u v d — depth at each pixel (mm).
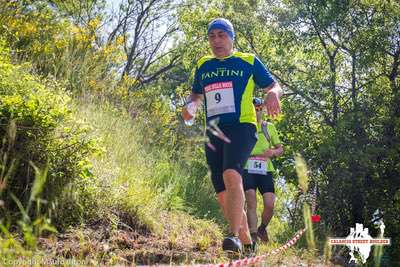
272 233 9594
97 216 5793
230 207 4746
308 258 6125
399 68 13211
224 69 5129
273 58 14750
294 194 11906
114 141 8016
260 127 7613
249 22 14805
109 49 12375
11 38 10219
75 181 5691
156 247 5637
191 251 5633
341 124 12023
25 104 5551
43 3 12812
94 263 4215
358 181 11742
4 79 6074
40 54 10391
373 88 12984
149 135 10047
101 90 10891
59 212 5312
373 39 12805
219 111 5031
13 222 4898
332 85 13258
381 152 11836
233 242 4703
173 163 9539
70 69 10422
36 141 5531
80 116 7930
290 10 13953
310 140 12594
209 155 5113
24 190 5277
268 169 7648
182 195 8383
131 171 7414
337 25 13273
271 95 4941
